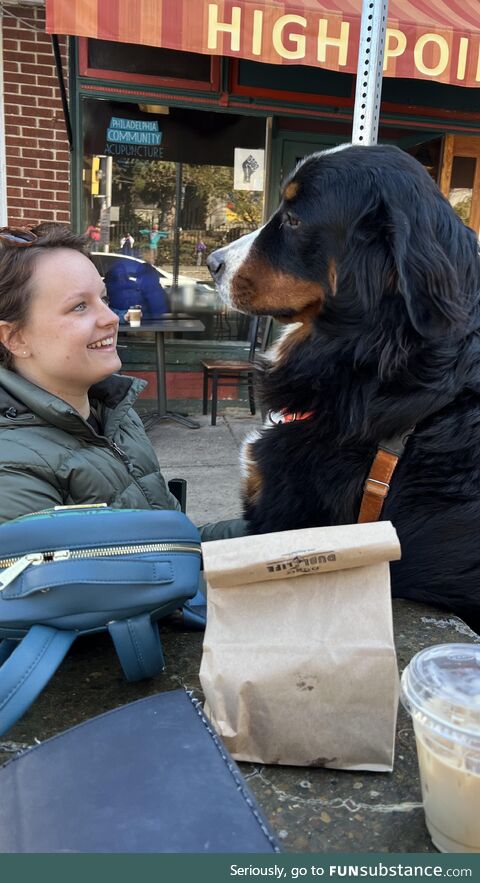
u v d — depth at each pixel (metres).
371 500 1.50
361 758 0.94
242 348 6.90
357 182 1.61
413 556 1.49
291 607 0.93
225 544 0.93
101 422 1.61
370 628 0.91
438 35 4.17
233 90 5.99
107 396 1.60
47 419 1.34
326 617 0.92
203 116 6.16
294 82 6.08
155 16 4.02
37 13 5.52
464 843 0.79
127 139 6.04
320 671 0.90
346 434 1.54
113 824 0.72
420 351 1.48
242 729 0.93
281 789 0.93
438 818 0.81
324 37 4.14
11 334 1.36
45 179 5.98
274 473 1.66
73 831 0.71
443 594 1.49
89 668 1.22
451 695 0.79
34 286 1.32
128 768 0.79
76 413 1.33
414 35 4.14
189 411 6.77
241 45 4.12
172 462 5.15
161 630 1.36
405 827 0.88
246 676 0.91
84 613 1.02
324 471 1.57
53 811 0.74
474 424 1.46
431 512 1.48
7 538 0.99
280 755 0.94
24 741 1.01
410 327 1.49
